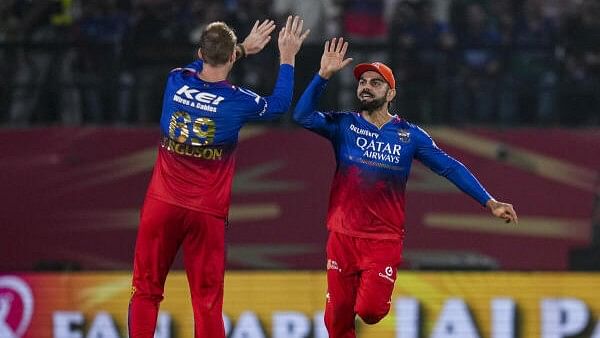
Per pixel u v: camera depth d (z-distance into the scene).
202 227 28.06
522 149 52.72
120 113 53.78
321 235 52.41
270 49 53.34
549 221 52.59
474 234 52.50
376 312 31.34
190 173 27.97
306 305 50.19
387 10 55.69
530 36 55.34
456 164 31.34
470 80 53.94
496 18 55.56
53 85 53.62
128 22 54.88
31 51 53.62
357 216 31.38
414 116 53.88
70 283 50.22
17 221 52.25
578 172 52.66
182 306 50.00
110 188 52.44
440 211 52.56
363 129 31.44
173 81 28.27
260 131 52.72
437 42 54.88
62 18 54.97
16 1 54.78
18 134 52.44
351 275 31.75
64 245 52.19
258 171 52.53
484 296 50.38
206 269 28.28
